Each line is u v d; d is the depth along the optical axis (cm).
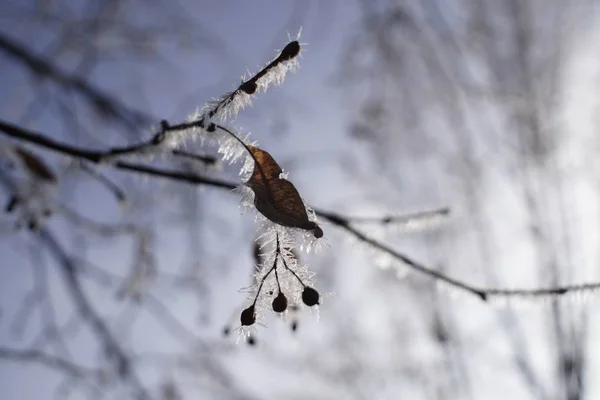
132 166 69
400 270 71
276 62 55
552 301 67
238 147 56
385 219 74
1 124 67
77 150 67
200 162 67
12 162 80
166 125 62
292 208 55
